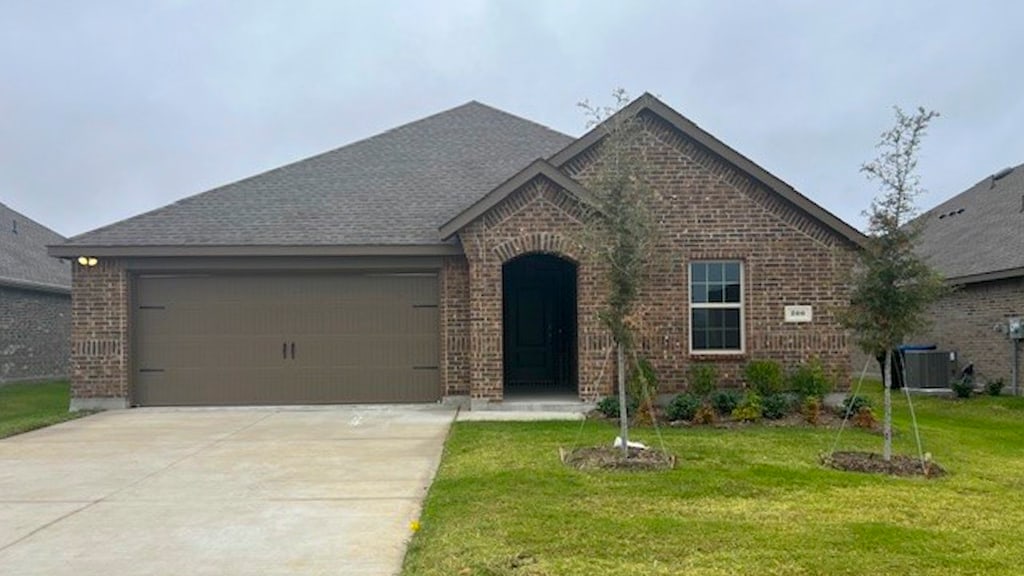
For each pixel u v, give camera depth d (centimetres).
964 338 1828
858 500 672
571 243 1240
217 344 1345
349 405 1341
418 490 729
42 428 1115
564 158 1295
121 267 1314
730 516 618
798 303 1287
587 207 1074
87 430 1095
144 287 1346
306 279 1355
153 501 693
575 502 658
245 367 1345
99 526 615
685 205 1293
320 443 980
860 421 1081
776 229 1293
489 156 1611
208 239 1304
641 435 995
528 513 623
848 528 584
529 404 1249
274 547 558
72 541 575
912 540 554
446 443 956
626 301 835
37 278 2097
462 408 1298
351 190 1473
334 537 581
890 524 598
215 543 568
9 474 808
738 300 1304
